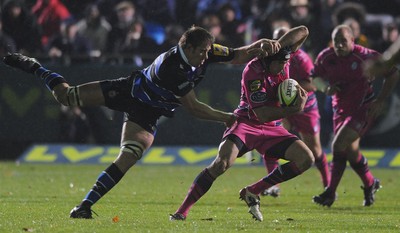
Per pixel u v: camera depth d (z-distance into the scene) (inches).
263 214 1269.7
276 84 1157.7
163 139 2240.4
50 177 1882.4
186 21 2496.3
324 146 2170.3
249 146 1167.0
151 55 2324.1
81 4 2573.8
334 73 1470.2
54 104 2246.6
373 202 1446.9
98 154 2236.7
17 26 2374.5
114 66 2217.0
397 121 2204.7
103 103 1098.1
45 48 2438.5
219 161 1127.6
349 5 2348.7
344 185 1803.6
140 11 2498.8
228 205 1389.0
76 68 2222.0
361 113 1456.7
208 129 2229.3
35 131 2251.5
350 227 1090.1
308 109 1540.4
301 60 1483.8
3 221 1098.7
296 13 2327.8
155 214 1236.5
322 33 2321.6
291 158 1149.1
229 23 2388.0
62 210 1263.5
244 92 1182.9
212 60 1098.7
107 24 2438.5
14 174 1934.1
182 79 1056.8
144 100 1080.2
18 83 2240.4
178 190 1641.2
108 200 1437.0
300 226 1088.2
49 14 2450.8
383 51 2383.1
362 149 2223.2
